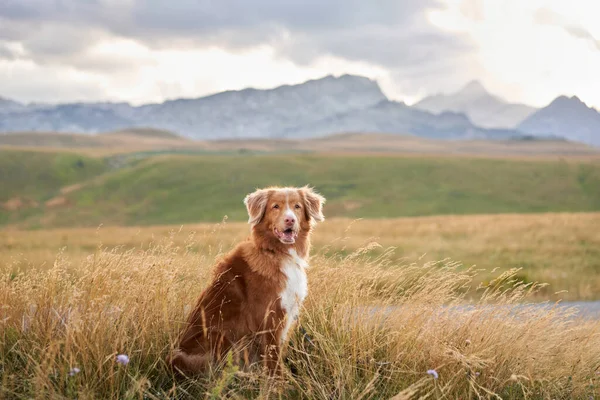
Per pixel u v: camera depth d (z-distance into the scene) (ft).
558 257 55.36
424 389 13.39
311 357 14.98
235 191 276.82
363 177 294.46
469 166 307.78
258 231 15.96
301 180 294.87
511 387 14.20
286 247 15.85
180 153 543.80
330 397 13.38
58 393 11.91
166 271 15.62
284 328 15.38
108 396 12.57
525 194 254.27
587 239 71.15
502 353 15.16
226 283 15.08
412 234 80.84
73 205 266.36
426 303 16.79
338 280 18.08
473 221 100.73
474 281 36.83
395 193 260.62
